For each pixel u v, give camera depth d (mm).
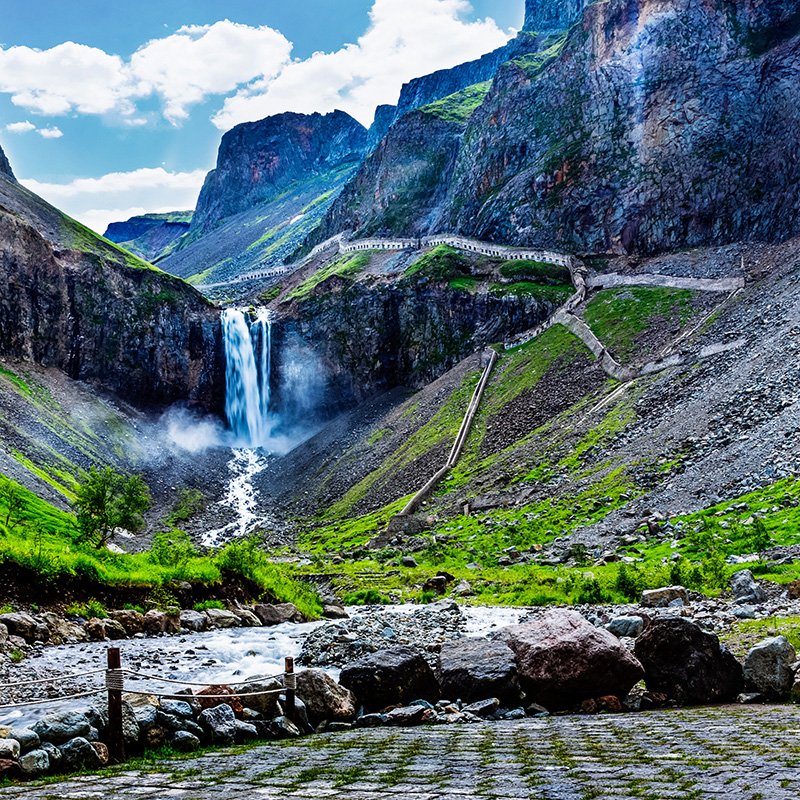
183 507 128625
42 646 25000
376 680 16328
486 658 17234
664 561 50156
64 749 11391
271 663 23891
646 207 152875
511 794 8094
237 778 10023
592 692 15969
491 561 66375
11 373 137875
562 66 185250
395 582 63625
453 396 134875
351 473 130000
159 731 12930
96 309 160250
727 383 82938
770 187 136750
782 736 10992
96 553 37844
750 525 50656
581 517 71250
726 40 154250
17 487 54844
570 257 158625
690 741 10984
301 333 179000
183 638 29094
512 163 189250
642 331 120250
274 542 105500
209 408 176250
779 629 22641
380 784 9070
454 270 166375
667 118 155500
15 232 147500
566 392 115000
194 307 179500
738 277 120750
